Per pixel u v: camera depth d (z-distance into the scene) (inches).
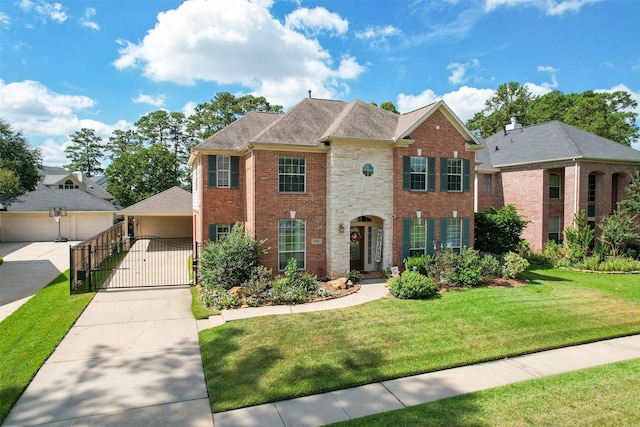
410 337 410.9
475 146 754.8
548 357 369.7
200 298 567.5
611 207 1104.2
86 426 249.6
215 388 300.4
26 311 501.7
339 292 596.4
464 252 700.0
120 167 1742.1
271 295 549.3
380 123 737.6
